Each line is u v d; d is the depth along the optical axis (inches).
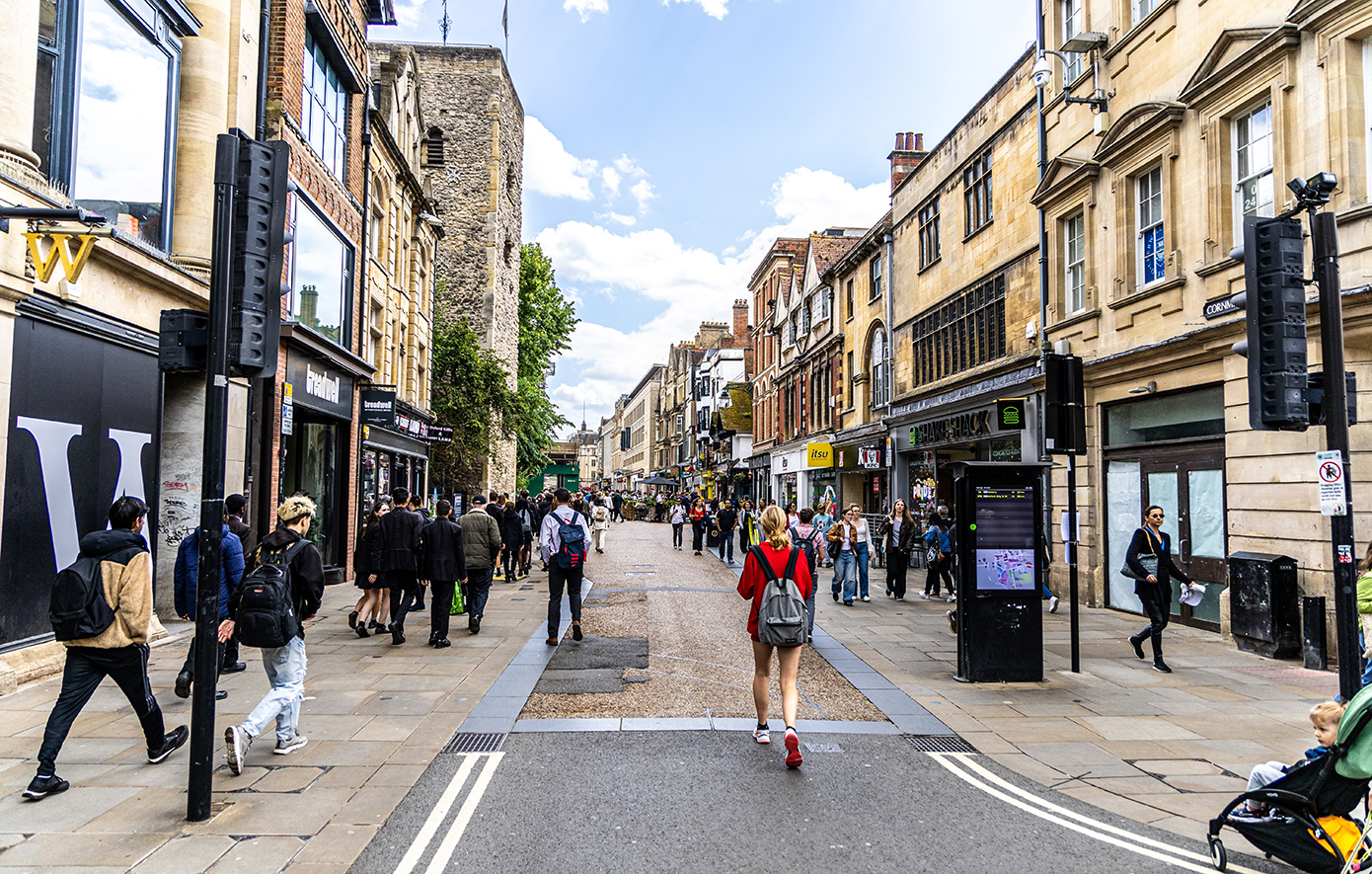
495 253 1285.7
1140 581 344.8
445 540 371.9
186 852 157.5
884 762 219.3
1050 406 340.8
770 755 223.9
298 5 533.0
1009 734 246.4
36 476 295.6
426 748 224.2
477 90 1306.6
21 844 159.6
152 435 375.9
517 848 162.1
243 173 178.9
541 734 240.1
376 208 773.3
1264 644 363.6
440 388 1123.9
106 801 182.5
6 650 281.0
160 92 388.5
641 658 346.6
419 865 154.1
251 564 215.9
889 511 863.1
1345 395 210.4
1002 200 676.1
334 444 642.8
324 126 603.8
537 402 1487.5
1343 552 204.4
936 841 168.7
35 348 295.1
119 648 194.1
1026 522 319.3
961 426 733.3
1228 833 175.8
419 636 398.6
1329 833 145.2
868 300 1024.9
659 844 165.0
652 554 978.7
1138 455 494.9
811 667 339.9
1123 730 250.4
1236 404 405.7
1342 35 346.3
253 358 177.2
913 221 880.3
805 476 1314.0
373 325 778.8
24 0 280.2
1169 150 458.9
